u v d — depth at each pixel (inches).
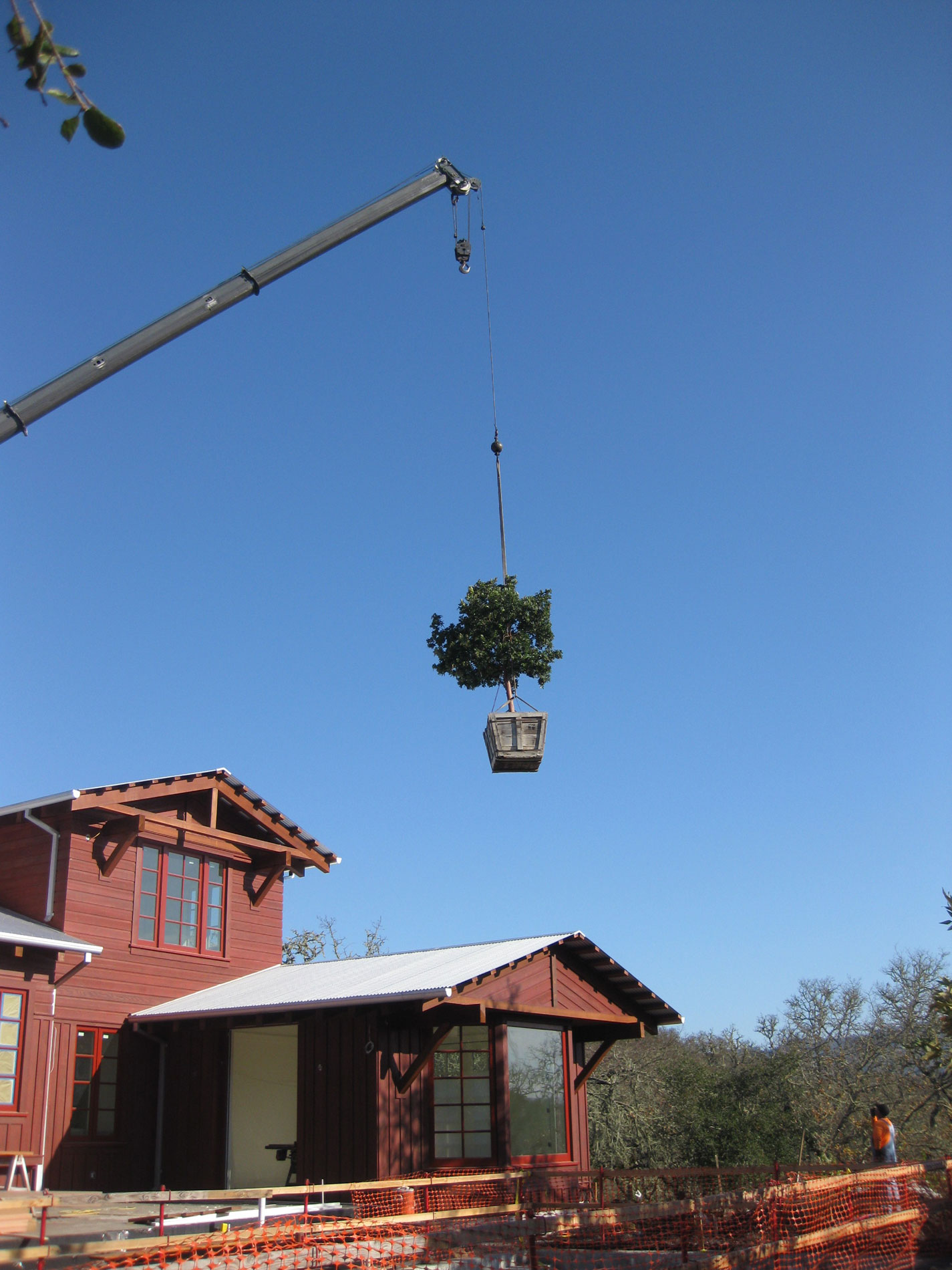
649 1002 624.7
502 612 362.3
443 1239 340.2
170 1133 614.9
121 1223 375.6
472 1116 542.3
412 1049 550.0
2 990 554.6
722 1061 1261.1
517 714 350.3
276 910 735.7
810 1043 1212.5
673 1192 577.9
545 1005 569.3
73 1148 568.4
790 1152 975.6
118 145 119.3
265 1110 674.2
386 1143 517.0
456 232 451.8
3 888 623.2
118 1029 610.2
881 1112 471.2
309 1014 550.6
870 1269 356.8
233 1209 417.1
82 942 592.7
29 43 114.7
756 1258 309.6
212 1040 616.1
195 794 690.2
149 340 307.1
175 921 661.9
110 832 628.1
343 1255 316.8
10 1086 547.2
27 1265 292.5
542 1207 430.6
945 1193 430.9
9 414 282.4
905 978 1208.2
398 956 647.1
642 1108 1005.8
